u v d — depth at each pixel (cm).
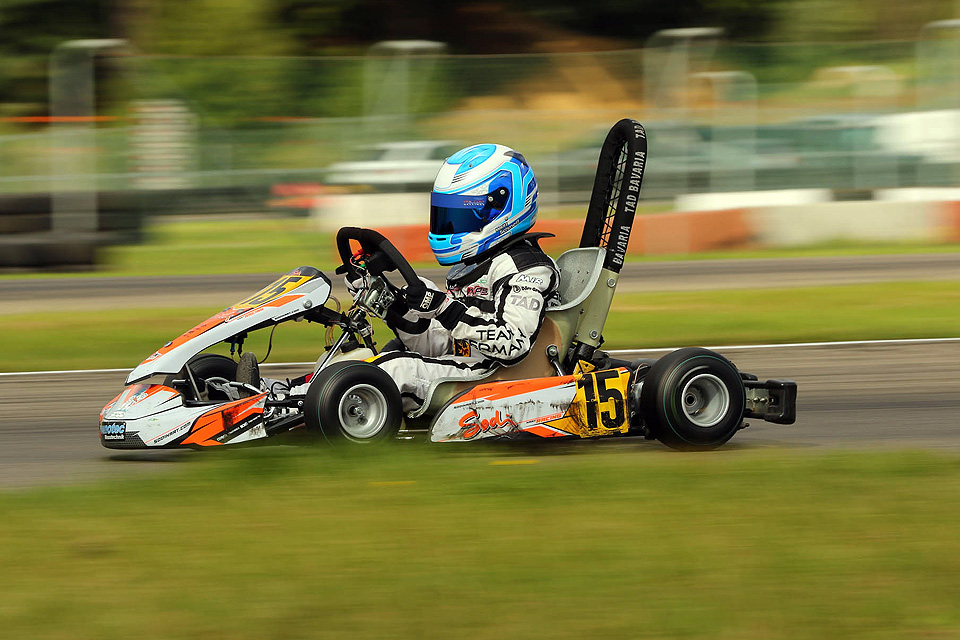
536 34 8669
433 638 959
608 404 1747
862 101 6247
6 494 1429
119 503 1363
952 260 4872
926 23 8338
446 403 1672
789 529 1255
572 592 1059
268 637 962
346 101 6506
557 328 1772
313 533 1239
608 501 1368
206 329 1694
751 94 6094
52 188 5791
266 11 8088
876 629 981
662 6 8569
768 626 985
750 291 3941
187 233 5644
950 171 5947
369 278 1691
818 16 8394
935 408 2250
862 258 4975
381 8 8375
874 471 1532
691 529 1255
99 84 6544
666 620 996
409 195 5494
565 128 5972
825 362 2773
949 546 1197
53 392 2467
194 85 6525
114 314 3506
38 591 1071
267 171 6059
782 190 5969
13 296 3947
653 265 4753
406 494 1391
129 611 1020
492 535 1231
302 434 1727
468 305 1748
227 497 1383
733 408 1752
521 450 1761
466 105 6328
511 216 1739
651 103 6206
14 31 7769
